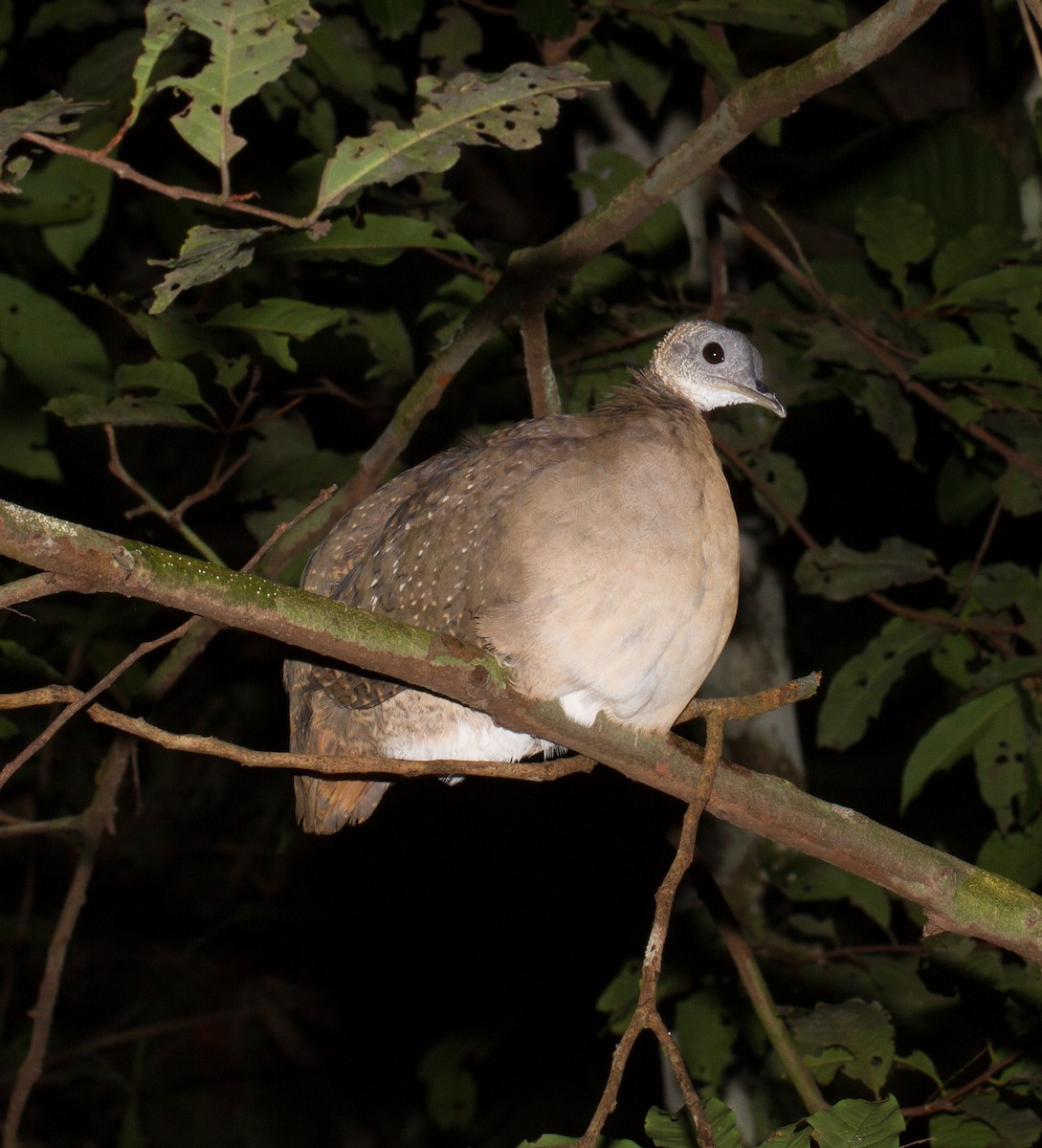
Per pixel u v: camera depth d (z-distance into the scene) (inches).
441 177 375.6
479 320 307.6
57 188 353.1
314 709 290.5
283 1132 623.5
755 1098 397.1
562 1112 550.9
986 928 234.7
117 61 386.6
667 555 248.1
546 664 247.0
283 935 634.2
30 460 385.7
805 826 232.8
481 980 506.9
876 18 223.9
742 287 461.7
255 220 309.3
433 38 390.0
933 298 394.0
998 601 379.2
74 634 498.6
